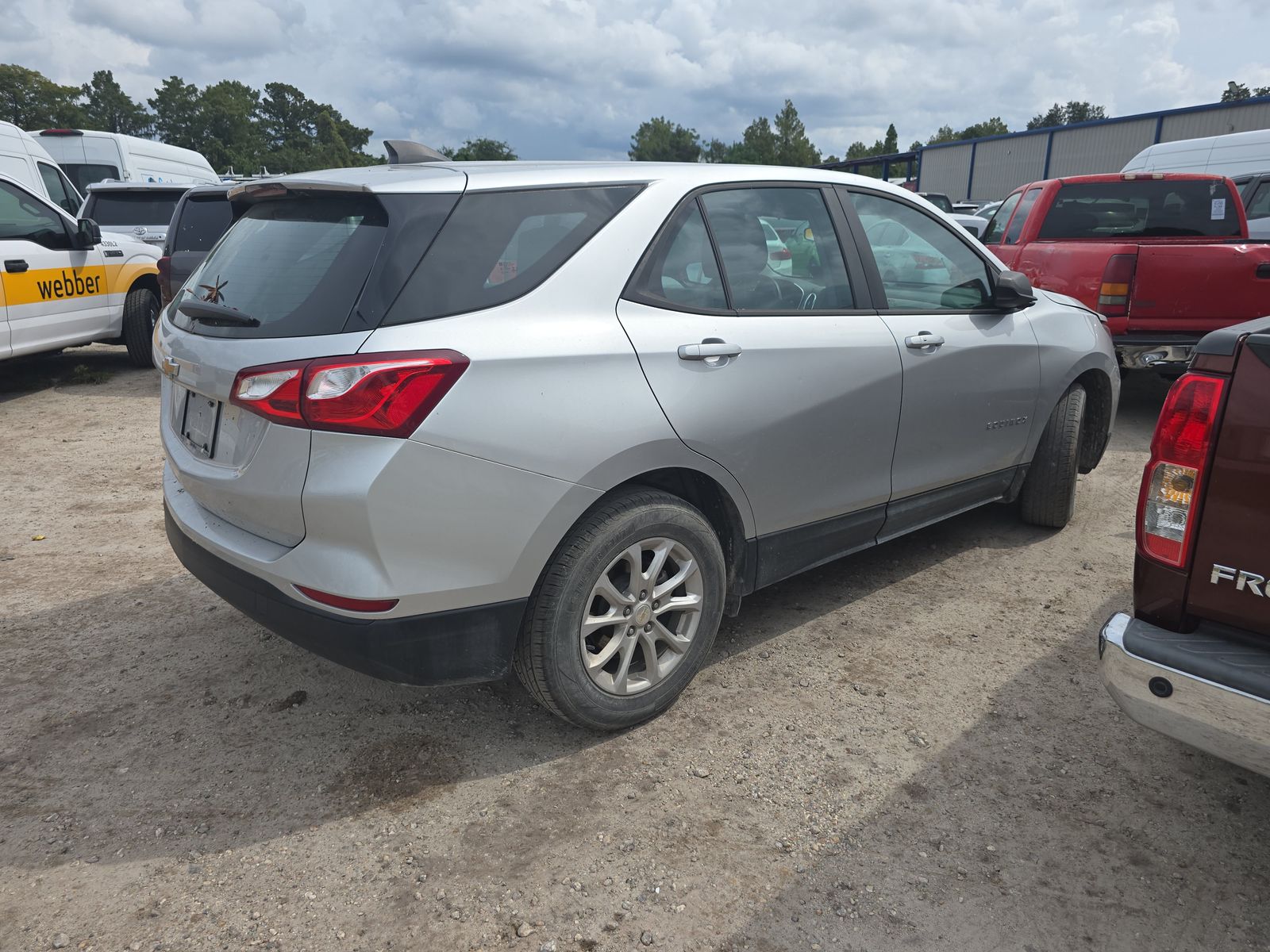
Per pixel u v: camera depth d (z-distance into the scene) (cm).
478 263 243
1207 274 605
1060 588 389
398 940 208
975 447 383
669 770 269
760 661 331
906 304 354
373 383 220
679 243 285
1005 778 262
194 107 13738
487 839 241
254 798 259
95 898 221
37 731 291
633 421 258
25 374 905
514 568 245
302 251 250
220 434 258
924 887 222
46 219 804
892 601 379
